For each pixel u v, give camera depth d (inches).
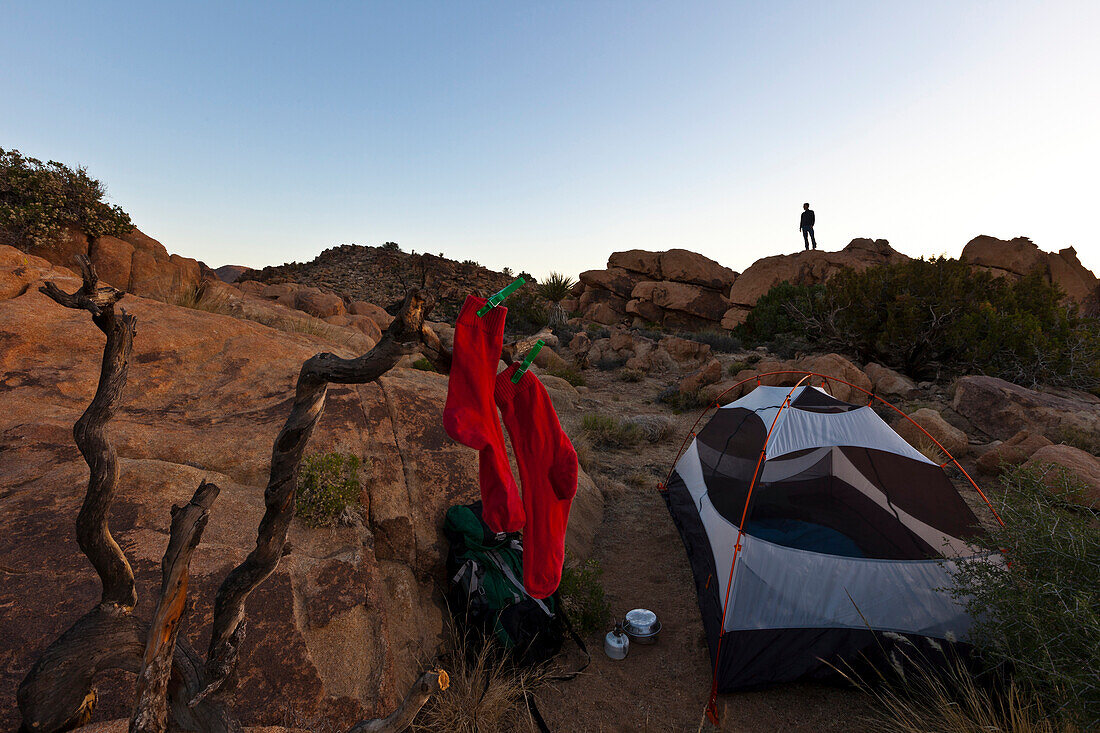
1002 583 139.1
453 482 206.7
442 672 41.4
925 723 135.3
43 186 437.7
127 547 130.5
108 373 37.1
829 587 162.7
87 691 42.6
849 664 154.5
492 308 50.8
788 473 198.1
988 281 581.3
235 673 41.0
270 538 38.8
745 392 492.7
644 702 154.3
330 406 228.7
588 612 184.1
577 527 244.5
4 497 143.1
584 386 607.5
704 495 229.6
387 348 38.7
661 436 415.5
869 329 599.8
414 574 173.5
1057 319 530.9
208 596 121.3
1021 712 123.2
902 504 177.6
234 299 466.9
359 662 123.4
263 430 204.1
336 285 1679.4
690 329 1145.4
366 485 183.6
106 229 480.7
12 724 84.4
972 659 146.8
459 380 47.2
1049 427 364.8
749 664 156.8
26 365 216.1
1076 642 120.6
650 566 228.7
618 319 1227.9
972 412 406.0
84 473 153.8
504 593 162.7
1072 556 130.3
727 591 168.4
